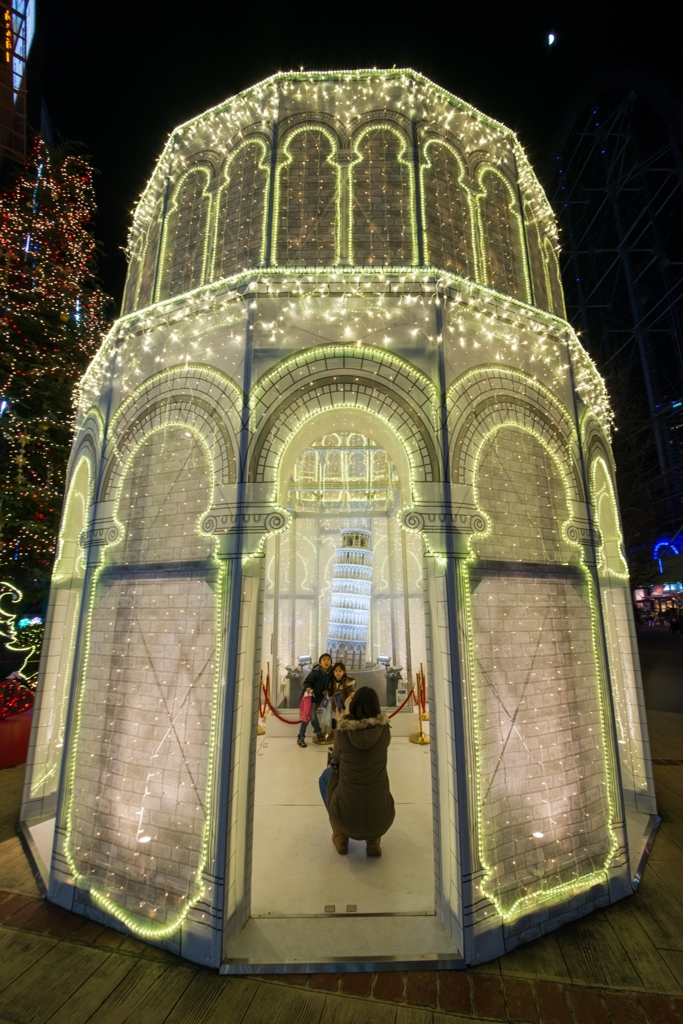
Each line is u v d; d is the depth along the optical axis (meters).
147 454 4.04
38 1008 2.64
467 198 4.63
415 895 3.57
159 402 4.05
